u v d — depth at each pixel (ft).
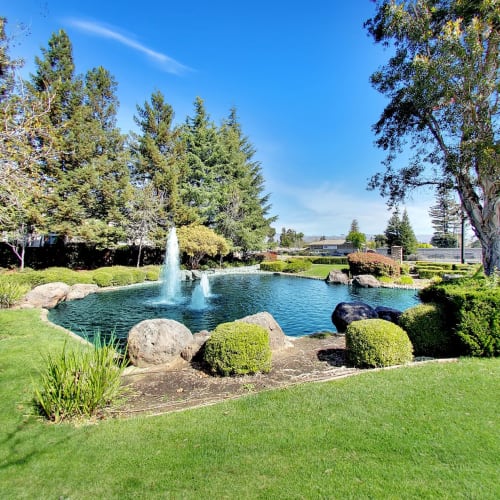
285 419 10.53
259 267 91.40
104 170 68.54
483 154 20.71
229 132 103.09
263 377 15.10
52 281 45.09
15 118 18.44
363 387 12.76
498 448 8.56
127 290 51.39
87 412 11.24
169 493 7.30
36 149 19.95
